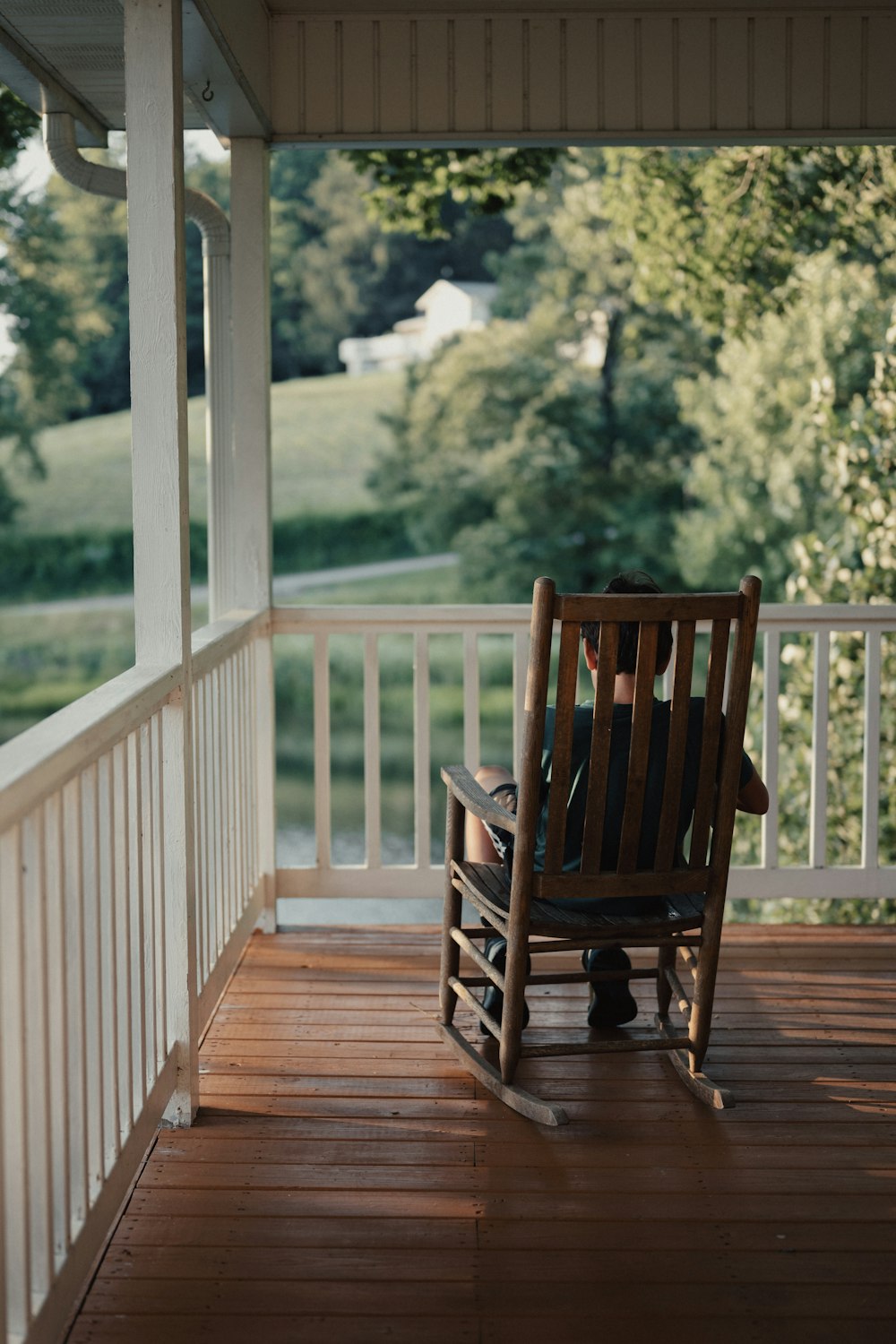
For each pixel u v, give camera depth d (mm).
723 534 13688
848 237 7969
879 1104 2852
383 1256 2268
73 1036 2221
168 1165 2578
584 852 2656
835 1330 2078
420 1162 2592
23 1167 1785
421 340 18203
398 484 17391
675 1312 2119
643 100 3949
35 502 17547
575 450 16312
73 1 3062
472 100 3939
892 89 3957
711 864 2752
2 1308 1712
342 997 3479
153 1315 2102
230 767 3566
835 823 6898
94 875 2133
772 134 3967
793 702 7129
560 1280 2201
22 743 1882
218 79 3342
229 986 3551
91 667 17688
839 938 3986
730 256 8148
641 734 2609
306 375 18422
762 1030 3248
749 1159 2607
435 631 4027
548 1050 2795
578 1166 2576
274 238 18562
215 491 3961
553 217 16375
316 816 4066
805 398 11266
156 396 2607
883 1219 2395
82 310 17219
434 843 13594
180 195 2625
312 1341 2043
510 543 16641
